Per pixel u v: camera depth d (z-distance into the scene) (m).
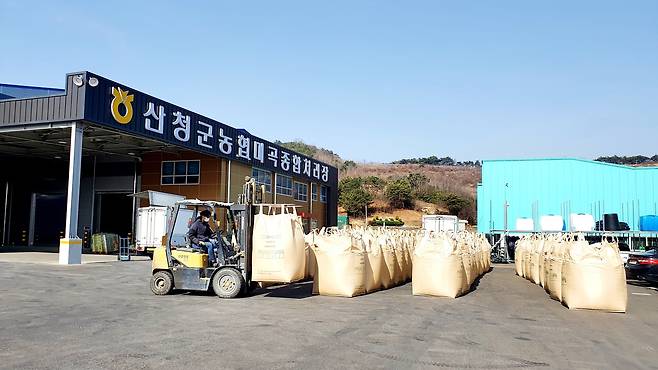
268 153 32.81
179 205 11.63
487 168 31.92
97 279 14.46
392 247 14.17
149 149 28.27
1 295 11.01
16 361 5.67
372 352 6.39
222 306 9.85
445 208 66.88
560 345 7.11
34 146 27.81
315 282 11.82
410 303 10.84
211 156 28.14
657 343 7.37
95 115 19.48
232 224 11.91
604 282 10.16
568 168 30.86
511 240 31.23
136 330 7.44
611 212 29.98
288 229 11.00
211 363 5.70
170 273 11.45
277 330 7.58
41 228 34.94
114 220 32.28
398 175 88.62
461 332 7.82
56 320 8.18
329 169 44.06
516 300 11.83
